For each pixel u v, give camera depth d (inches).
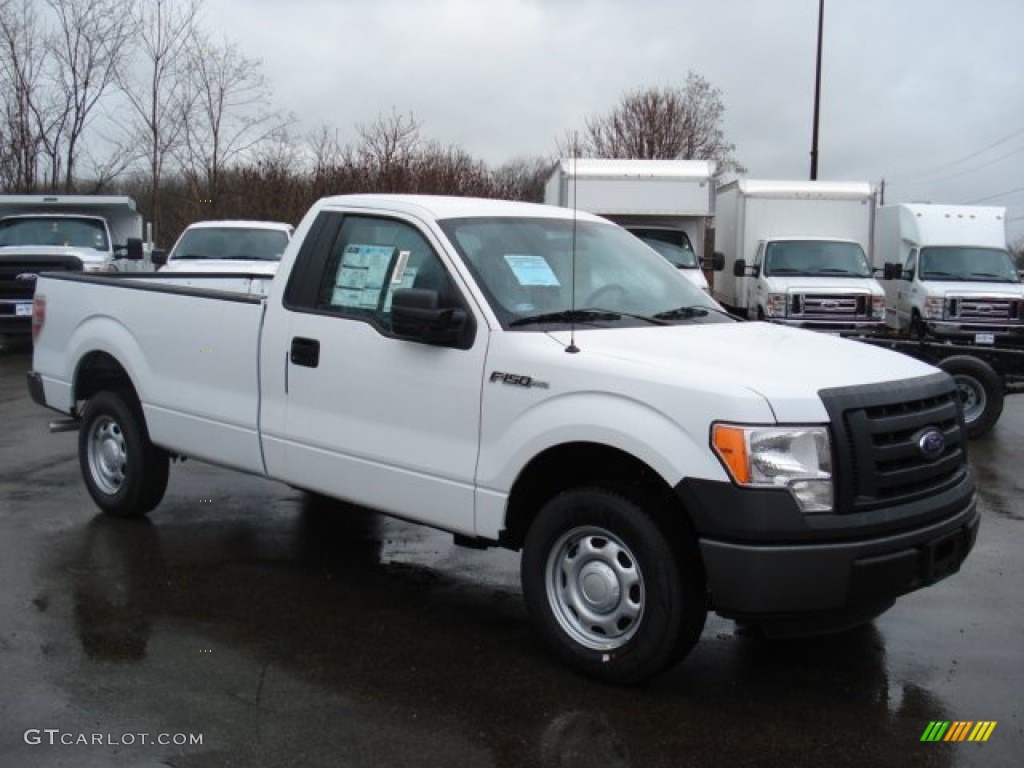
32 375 279.4
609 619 165.9
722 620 202.8
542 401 169.0
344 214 209.6
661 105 1619.1
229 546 242.1
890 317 796.0
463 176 1015.6
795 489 150.3
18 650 177.6
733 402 150.5
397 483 190.5
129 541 244.1
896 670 177.8
